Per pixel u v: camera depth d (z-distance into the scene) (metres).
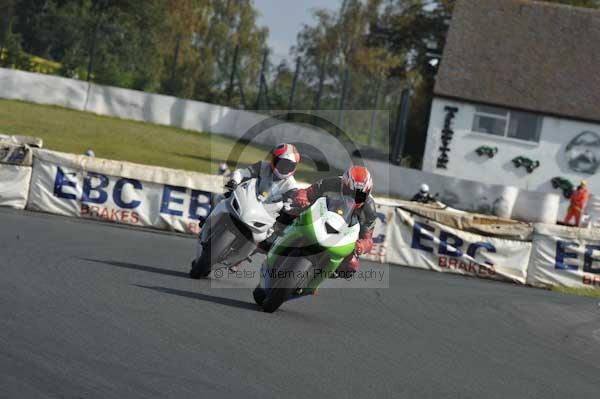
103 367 19.14
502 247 55.66
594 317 40.53
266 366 21.25
